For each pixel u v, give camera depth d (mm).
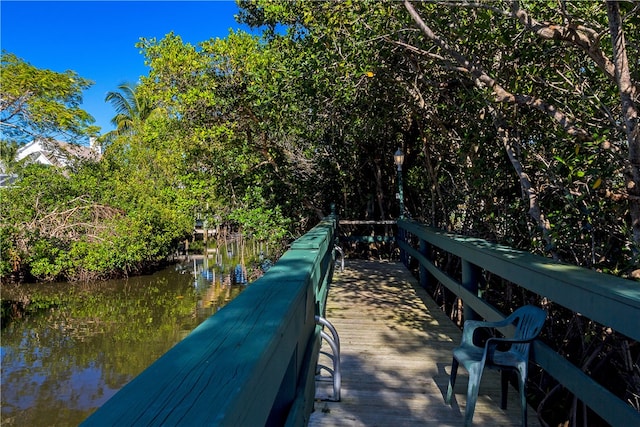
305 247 3197
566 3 3844
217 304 14773
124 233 17875
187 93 9602
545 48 4359
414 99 6820
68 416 7527
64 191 17875
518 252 3133
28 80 14633
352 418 2680
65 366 9656
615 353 3773
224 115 10258
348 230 12555
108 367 9625
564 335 4488
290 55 6879
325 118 8992
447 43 4469
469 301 3809
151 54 9891
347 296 6121
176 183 14547
